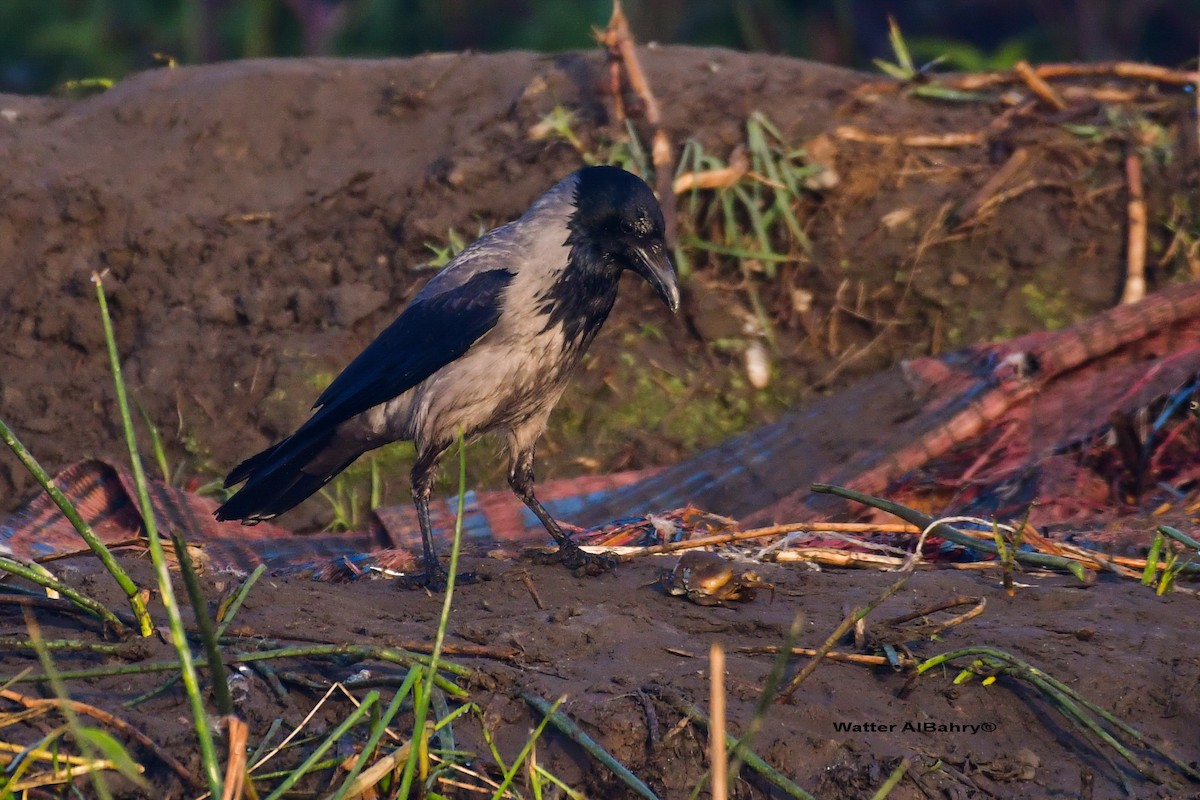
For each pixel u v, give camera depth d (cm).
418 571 898
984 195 1323
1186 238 1316
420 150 1402
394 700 583
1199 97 1312
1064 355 1112
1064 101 1428
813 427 1141
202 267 1329
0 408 1261
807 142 1356
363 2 2303
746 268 1324
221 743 594
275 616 711
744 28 2255
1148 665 693
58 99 1504
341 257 1333
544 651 691
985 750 634
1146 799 614
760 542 904
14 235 1339
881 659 690
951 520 808
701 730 617
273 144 1416
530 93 1416
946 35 2417
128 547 829
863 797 600
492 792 593
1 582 737
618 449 1242
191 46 2233
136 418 1252
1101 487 1053
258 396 1252
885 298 1312
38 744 568
